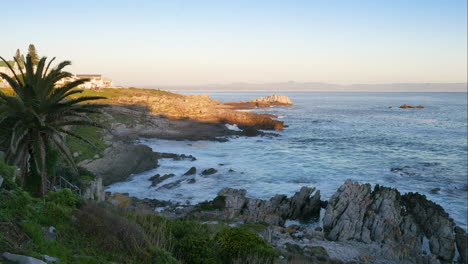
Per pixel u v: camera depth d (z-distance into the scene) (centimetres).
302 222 3653
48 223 1074
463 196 4425
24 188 1761
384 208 3572
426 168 5966
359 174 5516
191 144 7769
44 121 1722
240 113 11594
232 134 9188
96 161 4550
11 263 774
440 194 4512
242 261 1405
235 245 1471
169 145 7519
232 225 2972
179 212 3506
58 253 934
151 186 4544
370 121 14100
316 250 2572
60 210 1146
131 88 19312
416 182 5103
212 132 9069
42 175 1705
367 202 3691
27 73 1720
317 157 6794
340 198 3716
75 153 4447
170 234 1480
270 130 10550
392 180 5194
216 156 6619
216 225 2231
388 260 2686
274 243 2591
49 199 1278
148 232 1434
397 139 9356
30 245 905
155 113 10269
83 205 1280
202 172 5288
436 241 3109
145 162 5359
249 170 5584
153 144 7531
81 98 1780
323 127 11856
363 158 6775
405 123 13488
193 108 11412
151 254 1154
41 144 1720
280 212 3666
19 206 1071
